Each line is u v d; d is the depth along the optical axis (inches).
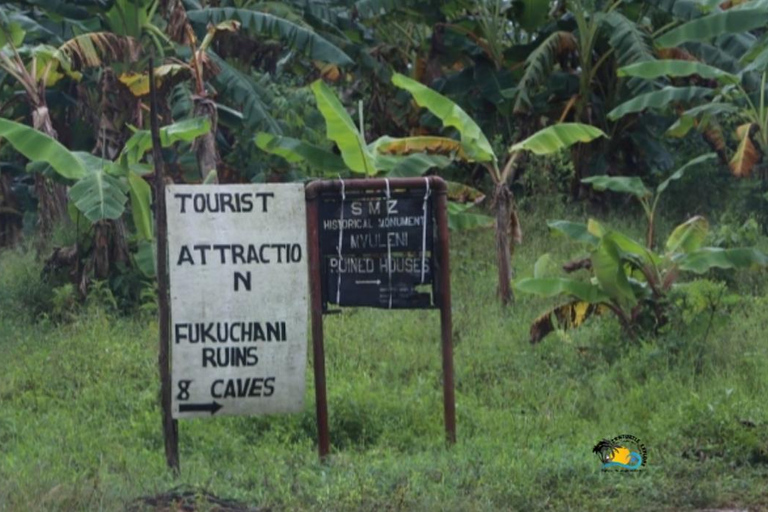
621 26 839.1
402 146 697.0
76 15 765.3
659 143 964.0
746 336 649.0
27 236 986.1
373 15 866.8
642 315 635.5
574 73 940.6
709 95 818.2
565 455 463.5
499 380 609.6
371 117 991.0
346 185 472.1
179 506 390.3
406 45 1015.0
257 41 930.7
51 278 758.5
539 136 700.0
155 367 618.2
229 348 452.8
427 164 681.0
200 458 492.1
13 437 523.2
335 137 607.2
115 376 609.3
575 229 658.8
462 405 561.3
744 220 924.0
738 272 761.6
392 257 475.8
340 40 888.3
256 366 454.9
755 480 447.2
